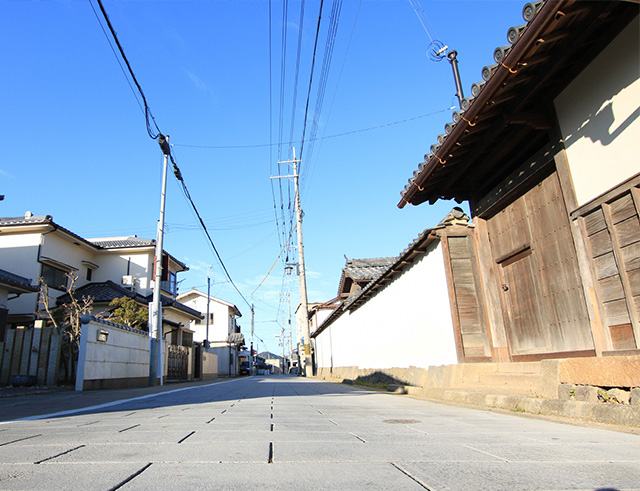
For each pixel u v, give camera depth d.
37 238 19.27
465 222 7.36
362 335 15.20
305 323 25.62
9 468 2.17
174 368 19.59
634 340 3.83
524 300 5.76
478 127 4.87
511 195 5.79
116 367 12.45
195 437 3.12
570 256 4.80
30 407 5.95
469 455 2.49
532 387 5.05
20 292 15.27
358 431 3.43
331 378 20.91
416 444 2.85
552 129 4.77
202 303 41.69
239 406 5.85
